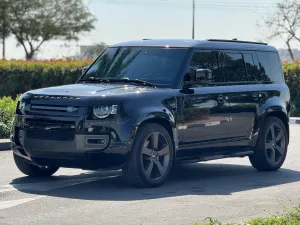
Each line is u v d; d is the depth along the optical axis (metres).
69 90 11.01
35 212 9.27
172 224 8.70
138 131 10.80
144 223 8.73
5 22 74.31
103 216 9.08
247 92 12.57
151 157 10.99
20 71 28.88
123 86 11.36
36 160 11.10
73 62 29.31
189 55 11.80
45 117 10.81
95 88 11.07
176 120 11.29
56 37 76.12
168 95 11.22
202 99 11.70
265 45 13.41
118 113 10.62
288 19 53.22
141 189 10.95
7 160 13.71
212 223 8.24
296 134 20.08
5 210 9.38
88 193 10.58
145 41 12.38
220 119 12.04
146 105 10.89
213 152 12.09
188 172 12.91
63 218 8.95
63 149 10.69
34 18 75.06
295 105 27.17
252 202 10.11
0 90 29.06
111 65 12.16
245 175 12.66
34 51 75.38
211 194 10.68
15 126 11.27
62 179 11.78
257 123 12.79
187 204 9.88
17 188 10.89
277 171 13.23
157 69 11.70
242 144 12.59
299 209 9.05
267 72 13.23
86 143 10.57
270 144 13.16
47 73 28.83
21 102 11.20
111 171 12.66
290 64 27.77
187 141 11.52
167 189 11.02
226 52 12.47
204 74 11.39
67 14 76.19
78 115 10.59
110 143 10.57
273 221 8.13
